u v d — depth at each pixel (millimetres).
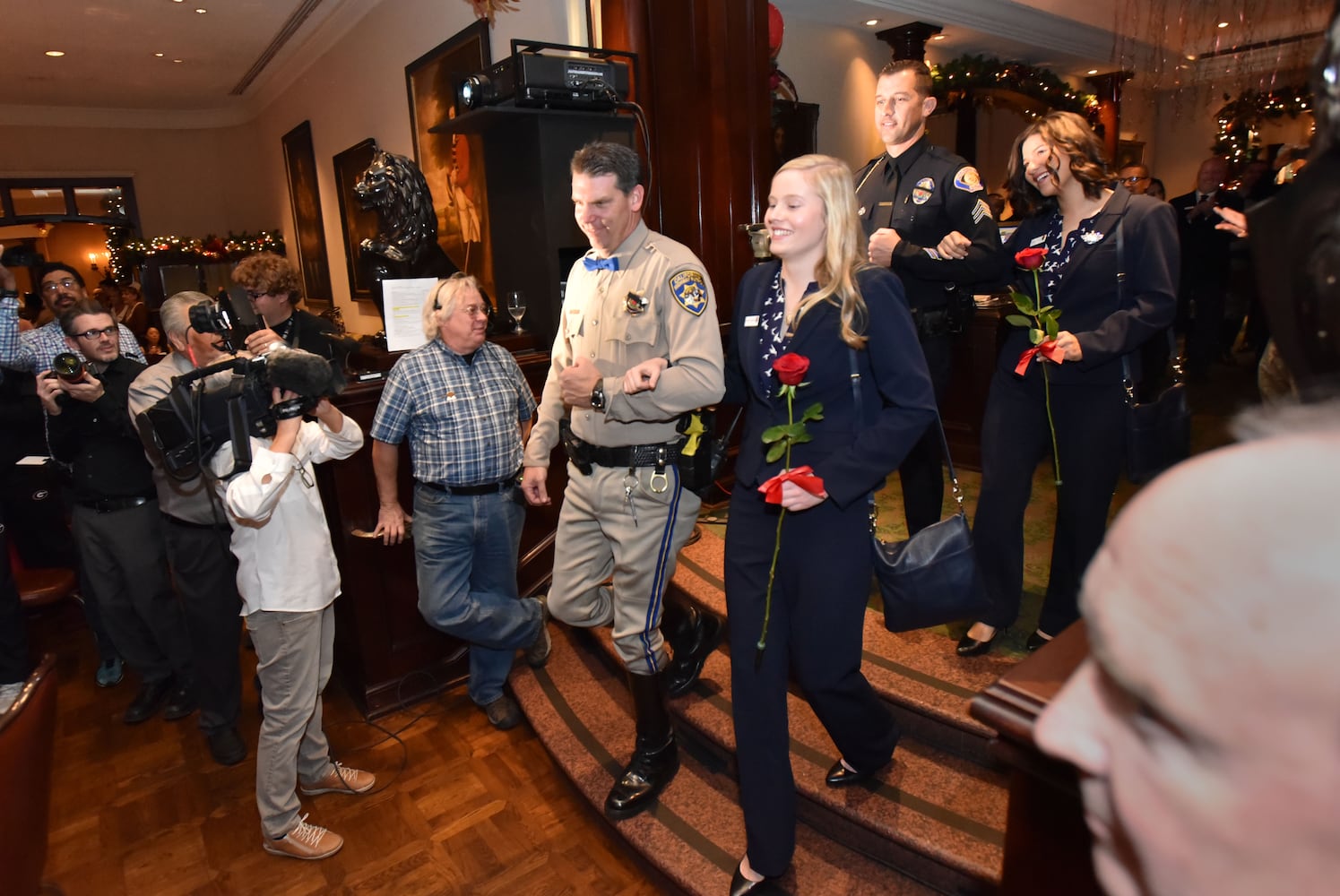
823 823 1883
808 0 5168
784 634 1600
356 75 5918
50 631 3621
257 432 1882
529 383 2939
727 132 3299
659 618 1984
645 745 2088
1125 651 350
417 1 4785
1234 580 302
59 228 9094
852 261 1470
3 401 3125
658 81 3268
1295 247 505
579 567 2080
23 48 6227
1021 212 2125
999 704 840
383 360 2715
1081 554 2053
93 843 2225
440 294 2334
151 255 8078
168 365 2299
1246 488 317
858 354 1484
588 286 1970
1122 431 1937
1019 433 2086
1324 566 281
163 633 2750
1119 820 383
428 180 4988
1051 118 1939
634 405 1730
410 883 2018
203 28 6098
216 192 9492
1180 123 8172
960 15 5871
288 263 2807
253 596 1938
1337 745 277
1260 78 3658
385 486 2428
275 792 2078
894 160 2414
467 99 2736
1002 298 3854
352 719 2764
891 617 1572
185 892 2027
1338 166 479
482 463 2375
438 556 2385
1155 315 1819
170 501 2336
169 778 2514
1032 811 846
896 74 2307
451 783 2402
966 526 1552
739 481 1639
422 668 2852
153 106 8828
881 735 1771
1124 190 1932
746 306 1649
